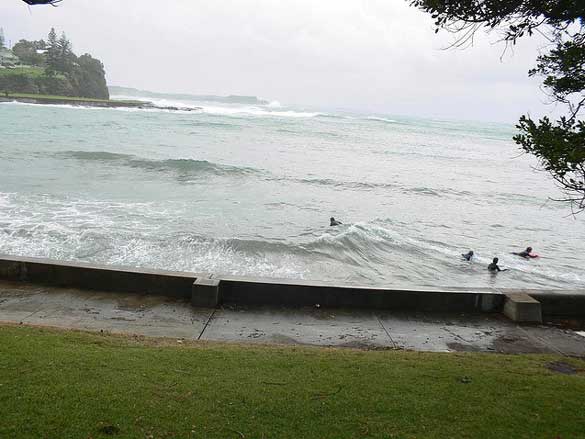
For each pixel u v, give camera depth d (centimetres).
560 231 2039
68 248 1191
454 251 1565
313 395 450
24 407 386
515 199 2778
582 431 407
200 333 680
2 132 3772
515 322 788
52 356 494
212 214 1731
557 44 493
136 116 7200
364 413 420
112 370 475
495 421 418
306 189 2475
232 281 797
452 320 789
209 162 2848
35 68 13650
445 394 467
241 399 433
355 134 6900
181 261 1182
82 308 735
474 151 6016
